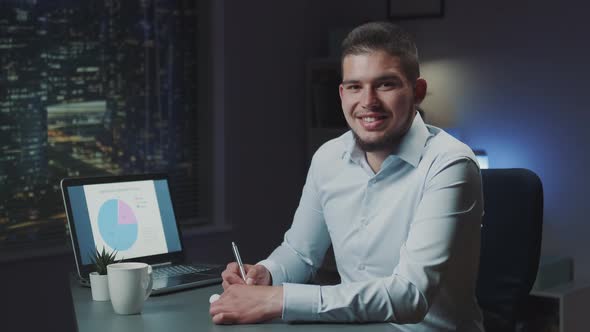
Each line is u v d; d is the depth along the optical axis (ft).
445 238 5.81
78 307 6.35
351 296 5.55
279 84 15.15
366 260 6.59
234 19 14.35
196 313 6.03
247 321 5.59
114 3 13.29
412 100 6.16
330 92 14.92
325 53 15.90
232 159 14.49
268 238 15.15
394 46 5.97
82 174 13.06
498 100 13.84
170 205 8.34
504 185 7.55
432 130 6.61
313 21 15.67
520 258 7.41
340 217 6.76
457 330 6.25
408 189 6.29
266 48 14.89
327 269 14.40
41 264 12.18
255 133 14.83
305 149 15.70
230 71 14.34
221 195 14.48
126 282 5.97
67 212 7.47
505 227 7.48
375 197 6.50
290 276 7.06
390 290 5.60
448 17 14.37
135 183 8.10
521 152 13.60
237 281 6.68
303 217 7.22
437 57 14.55
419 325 6.15
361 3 15.58
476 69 14.07
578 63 12.91
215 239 14.28
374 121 6.05
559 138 13.17
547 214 13.34
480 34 13.99
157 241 8.09
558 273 12.36
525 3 13.44
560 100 13.12
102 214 7.73
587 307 12.30
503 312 7.42
